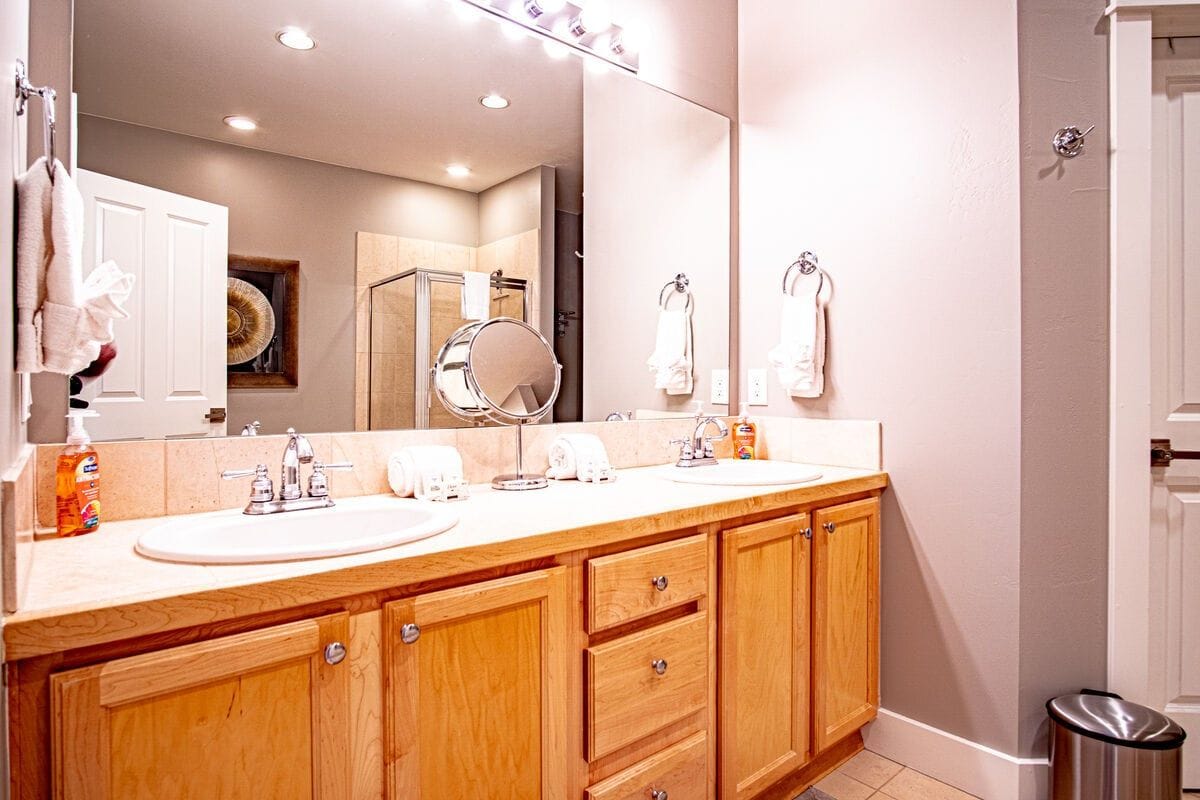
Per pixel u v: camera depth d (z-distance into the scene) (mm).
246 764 832
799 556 1644
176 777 783
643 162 2096
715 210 2291
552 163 1882
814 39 2117
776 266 2225
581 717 1202
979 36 1741
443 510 1275
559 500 1451
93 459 1122
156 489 1243
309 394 1456
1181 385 1798
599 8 1853
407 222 1610
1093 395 1678
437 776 1000
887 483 1925
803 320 2051
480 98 1737
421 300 1628
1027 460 1669
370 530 1323
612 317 2018
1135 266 1661
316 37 1483
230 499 1326
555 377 1844
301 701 876
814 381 2061
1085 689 1684
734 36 2348
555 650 1151
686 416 2219
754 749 1530
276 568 888
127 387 1229
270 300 1412
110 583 820
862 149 1985
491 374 1727
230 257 1363
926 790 1758
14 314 833
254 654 826
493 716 1067
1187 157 1805
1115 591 1666
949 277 1793
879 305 1944
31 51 1159
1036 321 1667
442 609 994
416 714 975
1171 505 1797
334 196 1503
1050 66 1682
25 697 705
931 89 1832
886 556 1937
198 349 1316
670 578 1338
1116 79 1673
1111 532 1671
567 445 1775
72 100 1192
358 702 926
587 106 1956
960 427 1776
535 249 1847
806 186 2135
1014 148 1678
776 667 1588
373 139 1562
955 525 1786
